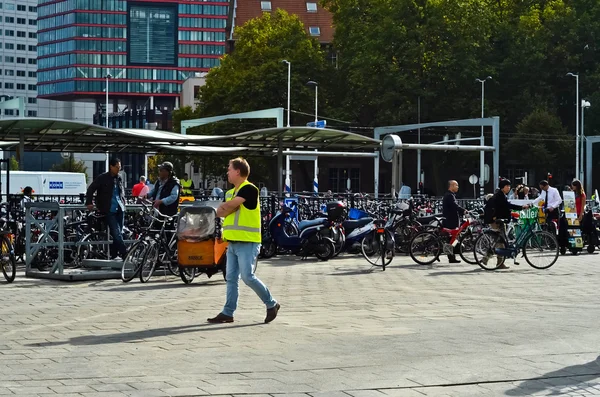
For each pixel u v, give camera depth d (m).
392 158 34.16
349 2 78.06
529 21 80.50
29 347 10.45
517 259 25.12
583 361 9.80
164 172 19.34
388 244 22.12
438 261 24.23
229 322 12.55
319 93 80.00
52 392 8.09
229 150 35.19
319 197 27.80
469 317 13.25
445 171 84.69
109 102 191.00
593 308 14.48
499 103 78.81
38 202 19.12
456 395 8.23
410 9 74.56
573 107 85.06
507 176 91.31
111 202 19.17
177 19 188.00
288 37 83.19
